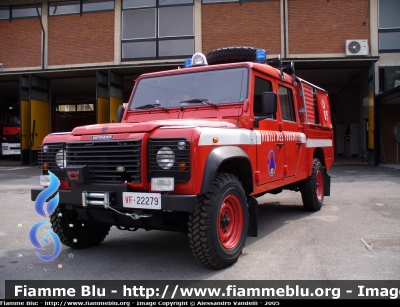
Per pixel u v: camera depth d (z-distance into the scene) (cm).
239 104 474
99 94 1614
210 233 379
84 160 404
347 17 1567
